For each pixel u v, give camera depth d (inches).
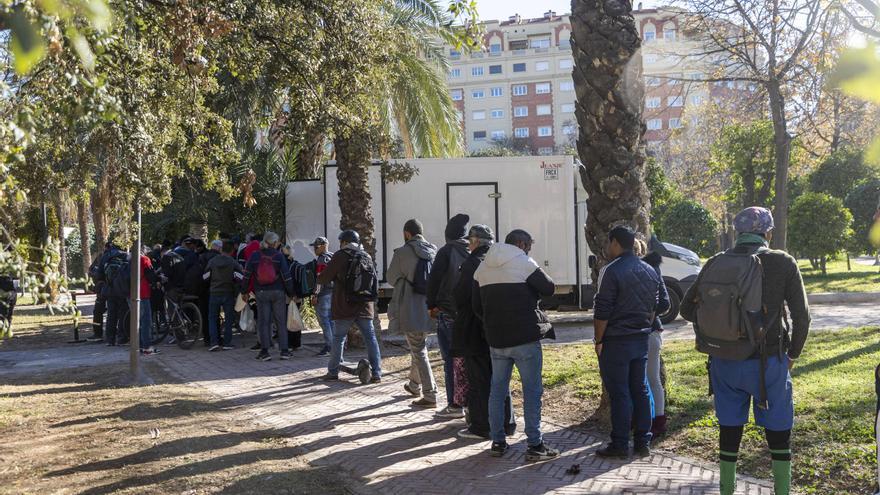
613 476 212.4
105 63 273.7
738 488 196.5
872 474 194.2
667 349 415.2
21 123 158.6
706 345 179.6
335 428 278.8
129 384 380.2
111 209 343.6
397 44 450.0
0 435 271.3
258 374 405.4
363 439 261.9
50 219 933.8
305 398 335.6
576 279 546.0
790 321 194.5
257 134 757.3
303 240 586.6
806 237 919.0
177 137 372.8
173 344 547.5
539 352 230.8
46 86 225.0
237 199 706.2
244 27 366.6
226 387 369.1
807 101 626.5
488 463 230.1
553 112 3757.4
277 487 207.3
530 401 230.1
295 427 281.6
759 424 180.2
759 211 182.4
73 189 349.4
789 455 177.2
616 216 269.4
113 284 552.4
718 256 182.5
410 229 315.6
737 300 174.4
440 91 777.6
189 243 551.2
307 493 203.0
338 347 374.6
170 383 386.3
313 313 609.6
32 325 733.9
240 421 292.4
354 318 369.1
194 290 530.9
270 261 451.8
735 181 1034.1
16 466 229.5
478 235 254.5
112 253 561.3
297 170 730.8
